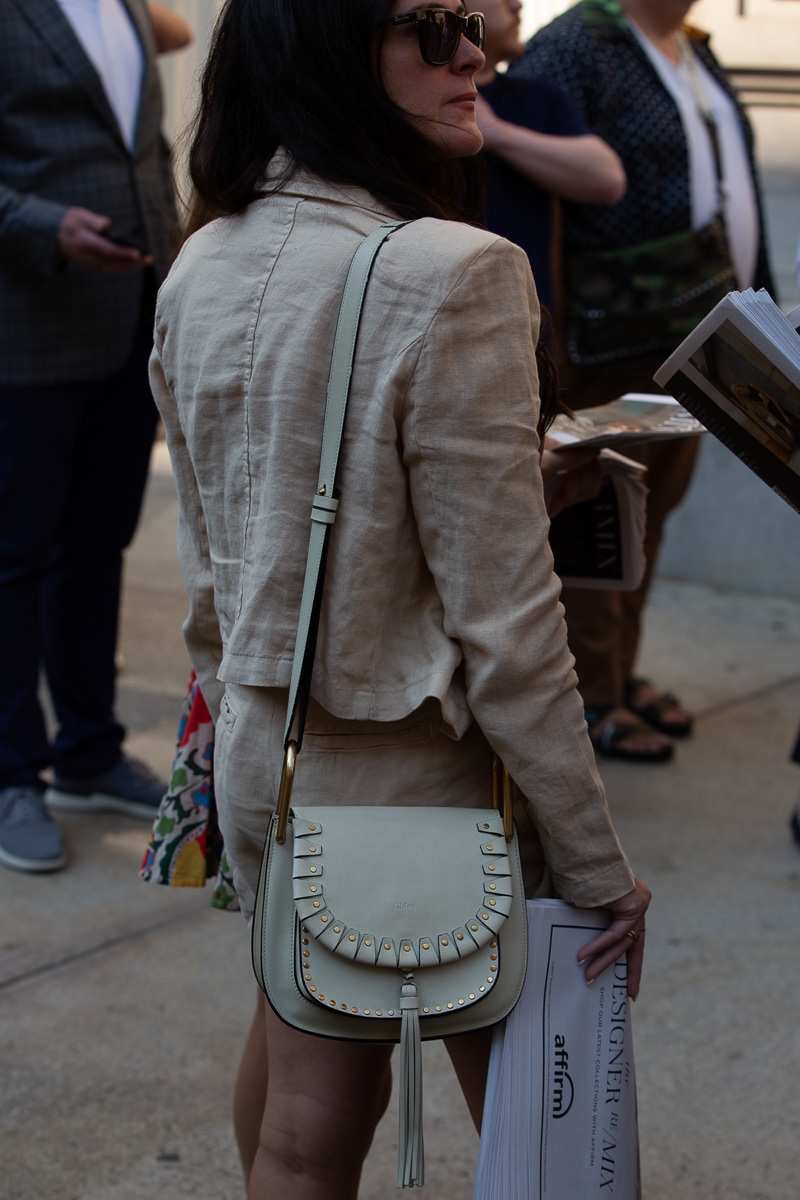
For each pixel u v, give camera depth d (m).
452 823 1.34
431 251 1.25
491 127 3.02
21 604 3.24
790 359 1.29
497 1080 1.33
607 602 3.90
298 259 1.32
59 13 3.07
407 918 1.27
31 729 3.32
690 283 3.45
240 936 2.94
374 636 1.32
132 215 3.21
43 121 3.08
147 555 6.22
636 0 3.55
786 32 5.17
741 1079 2.41
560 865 1.35
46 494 3.18
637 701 4.20
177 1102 2.33
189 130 1.52
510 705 1.28
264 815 1.41
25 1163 2.15
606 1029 1.38
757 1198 2.10
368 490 1.27
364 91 1.33
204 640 1.55
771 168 5.30
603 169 3.08
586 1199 1.35
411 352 1.23
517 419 1.25
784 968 2.79
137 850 3.37
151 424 3.40
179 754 1.67
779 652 5.03
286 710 1.38
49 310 3.09
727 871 3.24
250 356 1.33
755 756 4.00
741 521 5.77
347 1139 1.45
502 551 1.26
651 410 1.85
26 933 2.92
